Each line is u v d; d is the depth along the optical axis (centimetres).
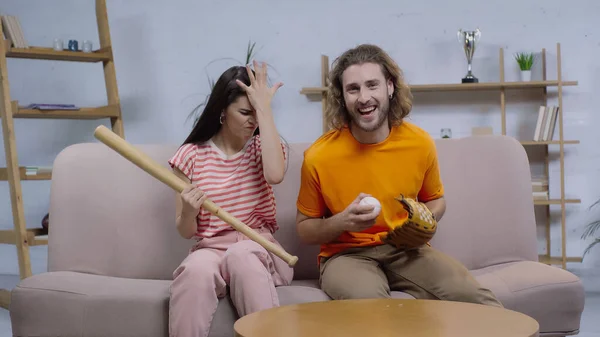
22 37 410
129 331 177
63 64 500
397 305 149
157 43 488
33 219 504
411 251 197
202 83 483
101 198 226
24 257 380
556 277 188
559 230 440
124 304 178
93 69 496
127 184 228
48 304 183
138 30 491
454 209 227
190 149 205
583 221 438
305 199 206
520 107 446
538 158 444
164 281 199
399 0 459
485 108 451
